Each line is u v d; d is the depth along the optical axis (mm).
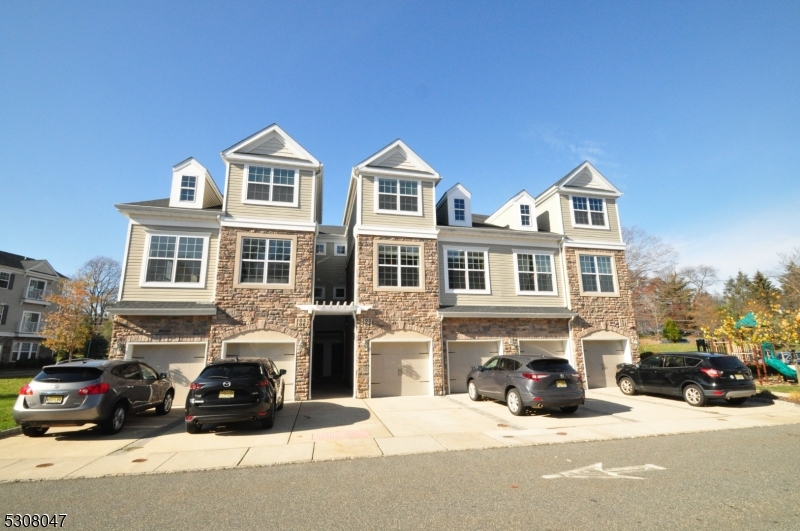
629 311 17750
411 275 15445
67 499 5051
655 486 5293
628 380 14391
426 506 4684
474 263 16703
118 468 6328
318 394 15211
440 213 18922
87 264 43531
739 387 11641
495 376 11852
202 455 7051
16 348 36594
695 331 42906
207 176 15539
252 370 9164
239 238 14242
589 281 17656
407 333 14891
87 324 33906
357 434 8641
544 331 16547
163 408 11203
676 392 12602
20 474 6070
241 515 4484
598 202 18812
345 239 21984
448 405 12430
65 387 8258
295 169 15367
